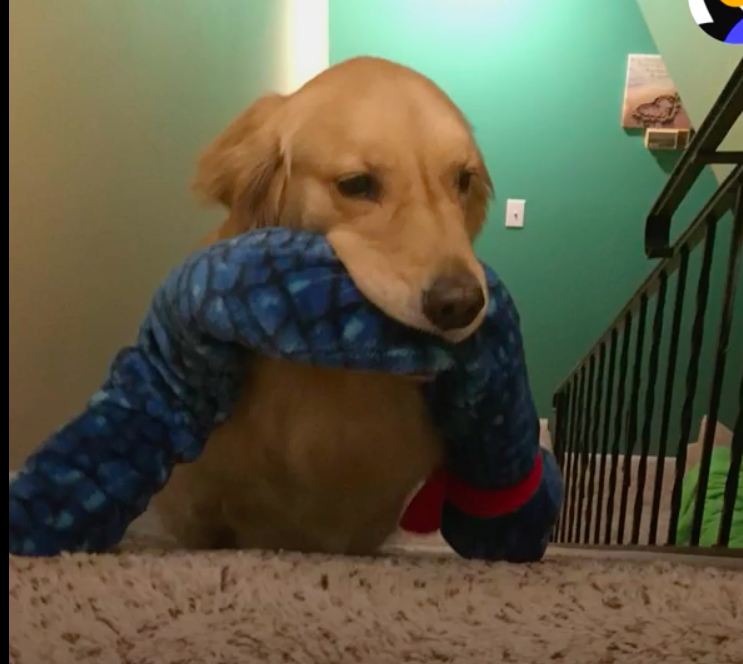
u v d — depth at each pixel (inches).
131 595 31.2
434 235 37.1
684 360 158.6
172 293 37.4
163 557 35.1
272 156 43.4
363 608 30.6
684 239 76.0
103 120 63.3
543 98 157.9
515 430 40.0
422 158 40.0
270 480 45.4
